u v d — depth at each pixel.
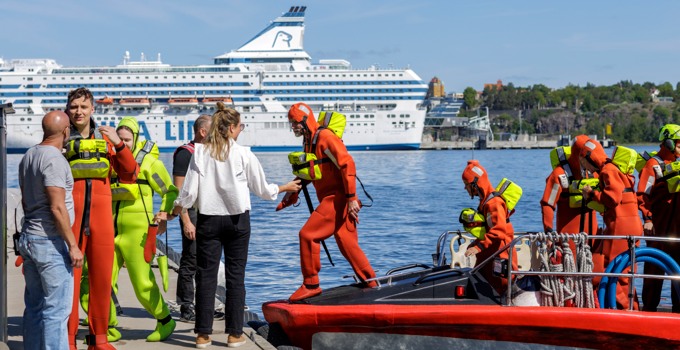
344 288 7.12
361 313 6.54
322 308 6.67
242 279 6.80
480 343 6.34
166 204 7.09
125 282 10.05
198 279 6.78
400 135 115.25
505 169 81.12
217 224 6.67
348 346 6.66
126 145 6.92
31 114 112.94
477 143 174.00
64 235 5.62
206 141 6.71
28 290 5.88
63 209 5.59
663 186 8.09
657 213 8.20
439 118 174.12
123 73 113.56
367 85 116.25
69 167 5.76
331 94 115.88
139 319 8.09
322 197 7.05
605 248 7.72
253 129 112.38
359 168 83.00
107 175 6.33
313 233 6.98
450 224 28.31
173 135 112.44
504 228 7.02
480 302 6.64
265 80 115.12
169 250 12.53
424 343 6.45
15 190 14.74
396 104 116.25
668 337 5.99
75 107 6.28
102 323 6.43
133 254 7.05
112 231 6.39
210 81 114.12
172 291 9.44
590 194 7.69
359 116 114.69
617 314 6.07
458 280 6.77
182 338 7.23
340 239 7.02
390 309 6.50
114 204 7.07
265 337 7.06
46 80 113.69
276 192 6.90
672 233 8.02
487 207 7.08
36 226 5.68
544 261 6.65
